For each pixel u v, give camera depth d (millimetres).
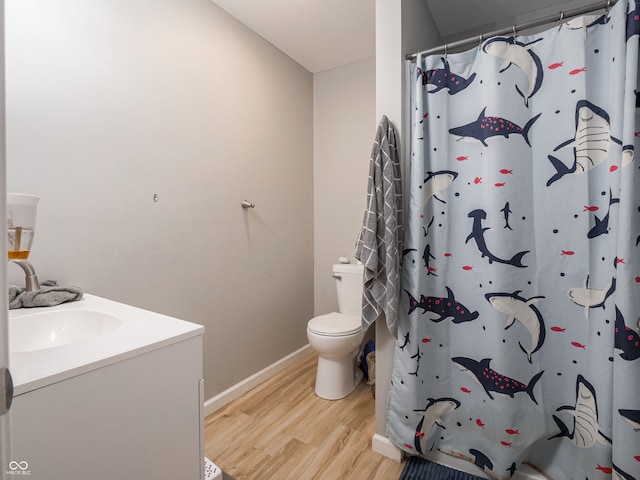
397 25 1522
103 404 734
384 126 1480
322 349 2070
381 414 1606
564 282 1237
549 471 1309
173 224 1770
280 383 2355
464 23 2176
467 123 1403
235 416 1930
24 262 1124
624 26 1065
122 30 1527
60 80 1320
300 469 1498
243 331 2236
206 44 1938
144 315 1061
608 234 1127
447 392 1478
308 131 2898
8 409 373
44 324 1087
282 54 2568
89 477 710
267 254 2449
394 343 1570
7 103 1189
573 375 1231
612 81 1109
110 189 1493
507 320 1300
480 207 1378
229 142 2107
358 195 2764
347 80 2785
